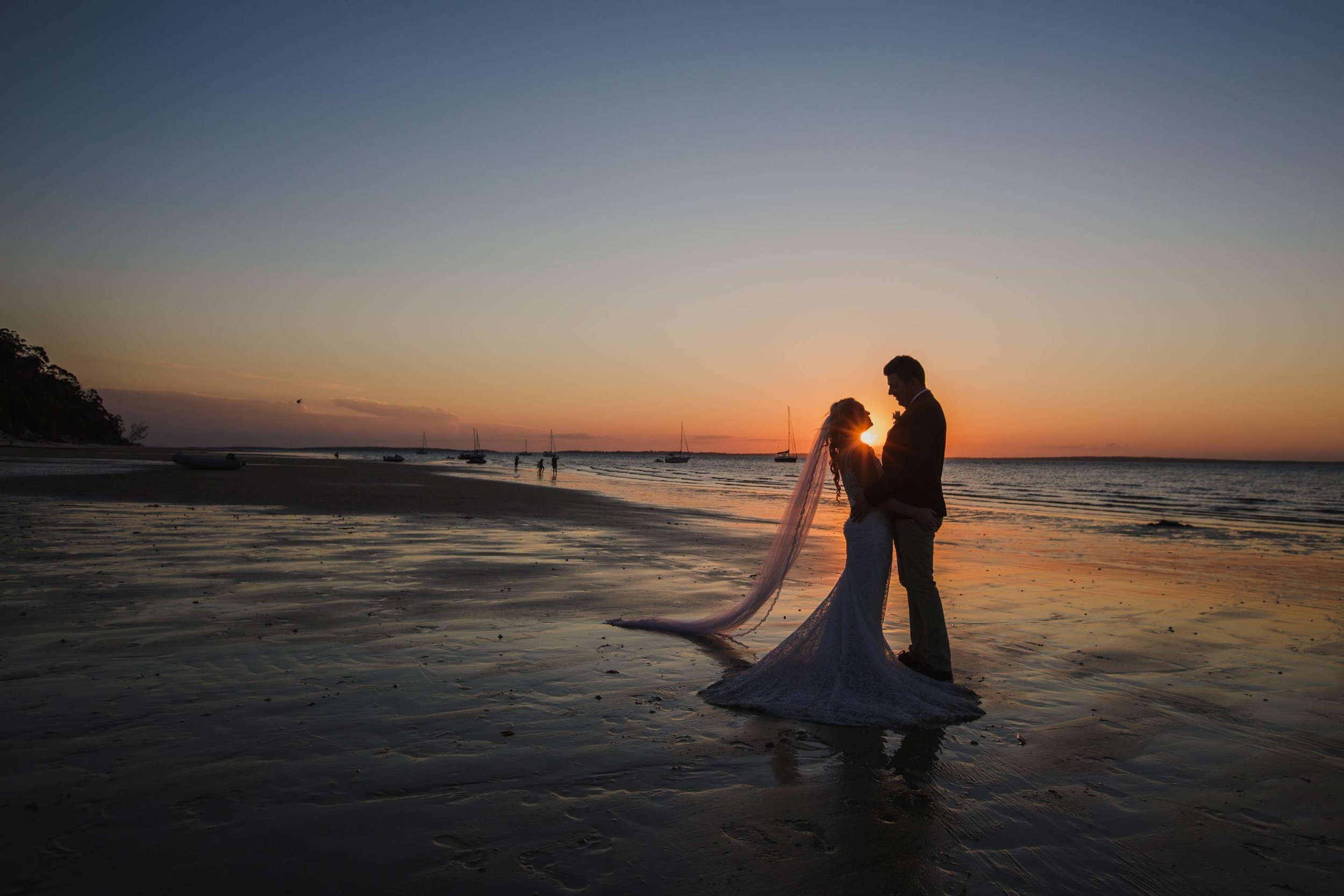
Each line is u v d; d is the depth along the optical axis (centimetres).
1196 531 1834
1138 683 453
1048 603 730
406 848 237
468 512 1723
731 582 810
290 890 212
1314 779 312
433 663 457
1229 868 240
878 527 451
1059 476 9194
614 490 3584
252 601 627
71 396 12075
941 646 451
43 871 217
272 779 285
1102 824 269
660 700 402
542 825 255
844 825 262
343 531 1205
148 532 1092
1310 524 2142
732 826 260
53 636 495
